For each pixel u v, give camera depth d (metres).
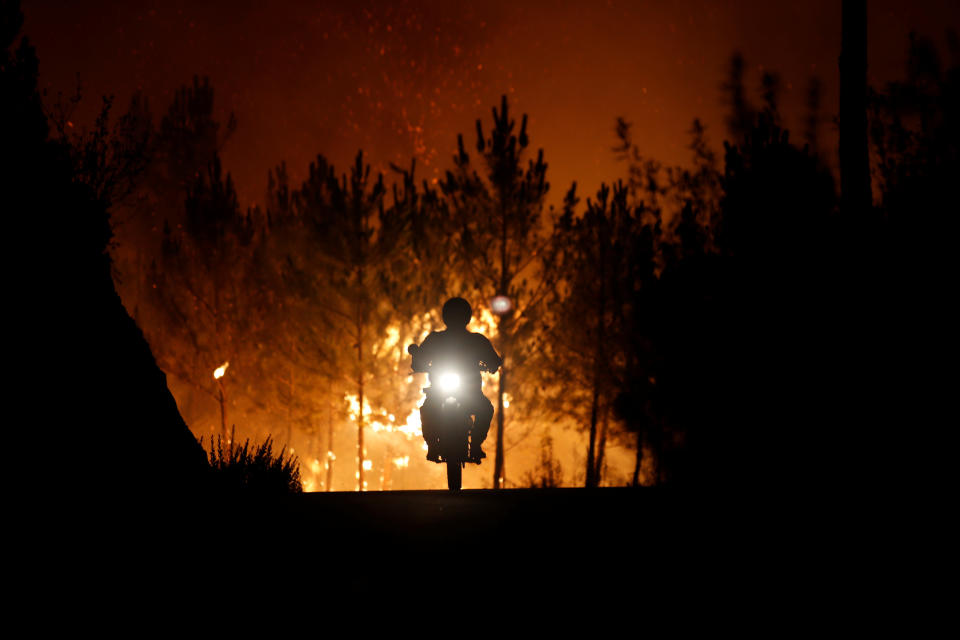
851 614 3.43
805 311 12.48
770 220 13.49
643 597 3.70
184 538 4.66
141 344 6.46
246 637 3.15
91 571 3.88
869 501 6.57
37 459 4.65
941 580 3.95
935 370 10.16
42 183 6.51
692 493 7.42
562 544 4.85
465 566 4.29
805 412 11.53
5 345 5.03
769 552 4.61
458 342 7.31
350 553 4.57
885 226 11.67
